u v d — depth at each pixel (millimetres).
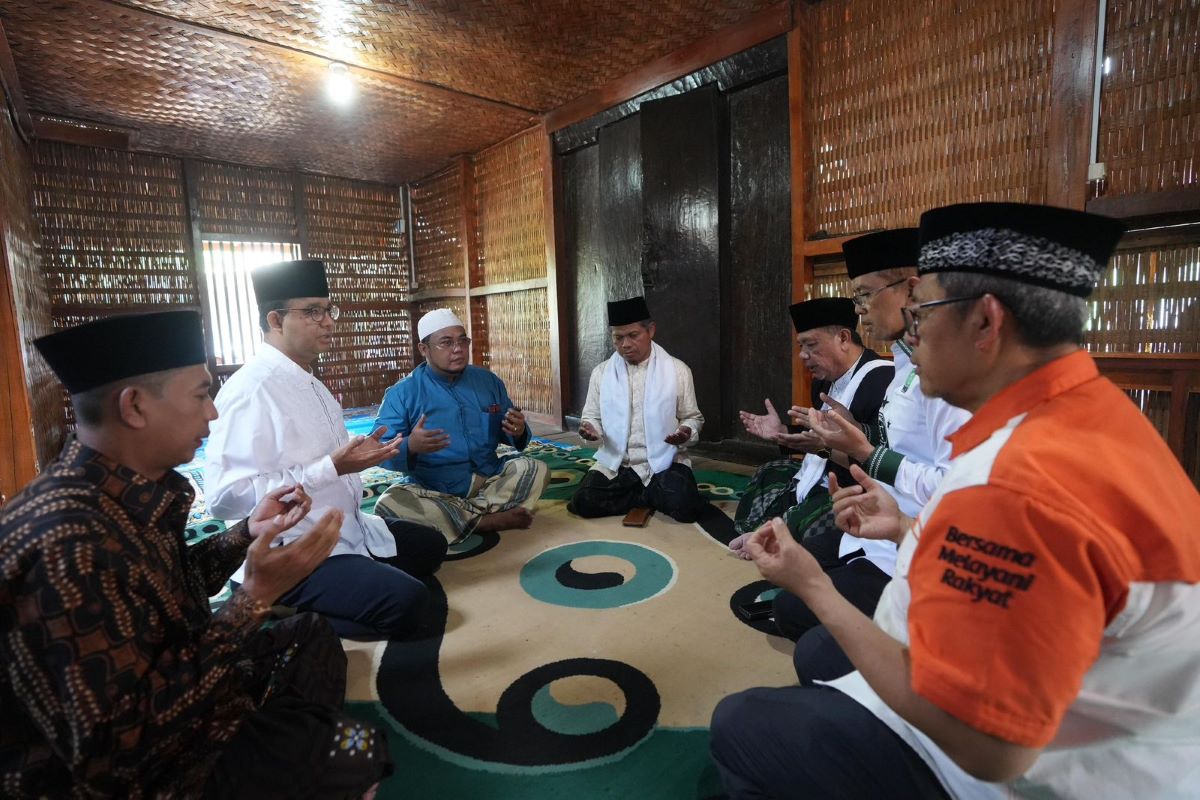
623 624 2223
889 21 3336
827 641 1493
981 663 687
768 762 1083
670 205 4426
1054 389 807
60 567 878
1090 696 771
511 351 6523
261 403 2127
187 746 1087
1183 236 2520
